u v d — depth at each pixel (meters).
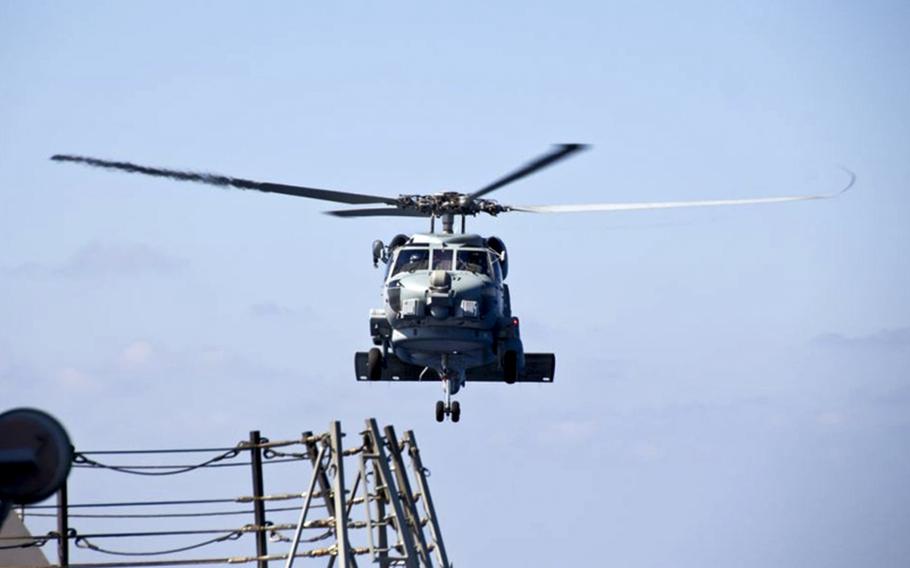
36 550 94.00
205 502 87.25
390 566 94.88
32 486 50.12
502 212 143.88
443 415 139.25
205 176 130.12
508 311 141.38
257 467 87.62
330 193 138.50
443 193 143.38
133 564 86.56
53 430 50.34
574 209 141.88
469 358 138.62
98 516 86.44
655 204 137.00
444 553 99.81
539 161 124.31
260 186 134.25
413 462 101.00
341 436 83.88
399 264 137.50
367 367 146.12
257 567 87.00
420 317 133.12
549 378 146.12
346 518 82.81
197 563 87.56
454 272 134.62
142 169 126.31
